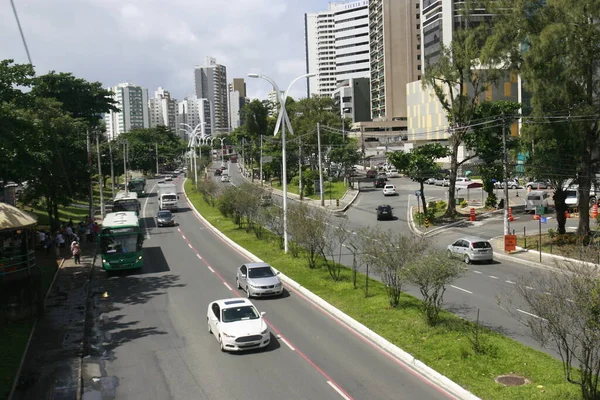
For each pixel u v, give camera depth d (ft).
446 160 337.31
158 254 134.62
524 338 61.98
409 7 450.71
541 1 127.24
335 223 174.29
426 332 63.72
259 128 442.09
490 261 116.16
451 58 175.22
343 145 288.71
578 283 43.09
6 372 56.29
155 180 433.48
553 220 166.09
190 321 74.95
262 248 131.03
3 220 78.54
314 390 49.62
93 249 144.36
